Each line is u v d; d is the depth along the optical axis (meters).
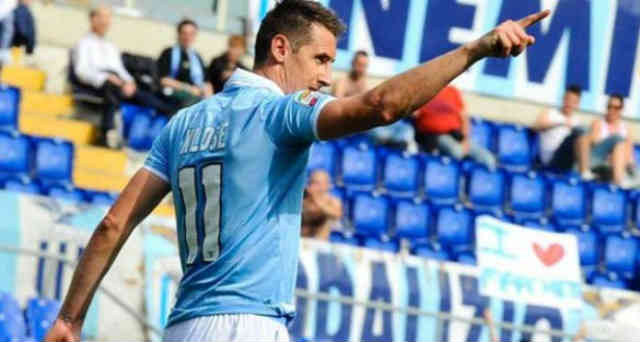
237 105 8.61
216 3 31.27
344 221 26.84
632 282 28.17
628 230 29.89
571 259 18.59
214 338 8.41
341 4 30.25
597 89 31.78
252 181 8.45
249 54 29.09
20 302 18.66
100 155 27.03
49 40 30.06
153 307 18.98
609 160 30.48
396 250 25.81
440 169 28.81
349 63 30.28
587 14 31.62
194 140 8.70
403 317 19.72
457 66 7.72
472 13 30.81
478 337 20.02
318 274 19.94
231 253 8.47
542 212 29.30
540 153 30.59
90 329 18.67
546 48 31.56
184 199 8.71
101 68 27.52
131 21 30.81
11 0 28.31
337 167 28.36
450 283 20.50
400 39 30.52
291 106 8.27
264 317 8.45
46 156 26.12
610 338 20.83
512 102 32.06
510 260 18.41
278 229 8.48
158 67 27.81
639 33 31.91
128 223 8.89
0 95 26.80
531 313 20.53
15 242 18.98
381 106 7.77
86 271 8.86
